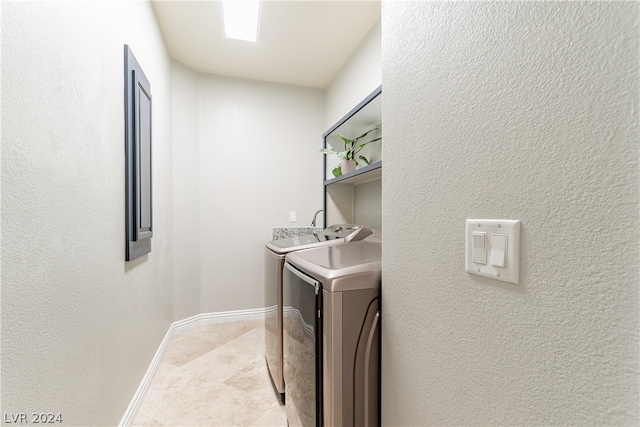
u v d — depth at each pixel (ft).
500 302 1.54
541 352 1.33
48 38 2.62
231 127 9.22
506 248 1.49
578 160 1.19
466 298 1.77
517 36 1.46
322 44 7.72
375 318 2.85
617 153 1.06
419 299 2.22
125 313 4.44
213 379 5.87
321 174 10.17
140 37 5.37
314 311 3.10
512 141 1.48
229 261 9.18
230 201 9.20
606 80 1.10
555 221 1.27
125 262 4.45
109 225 3.88
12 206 2.19
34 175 2.42
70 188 2.96
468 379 1.75
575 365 1.20
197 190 8.79
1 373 2.09
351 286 2.79
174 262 8.13
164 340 7.03
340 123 6.70
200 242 8.89
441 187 1.99
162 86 7.02
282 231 9.67
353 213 8.04
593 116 1.14
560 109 1.26
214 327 8.61
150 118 5.72
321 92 10.19
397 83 2.51
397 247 2.51
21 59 2.28
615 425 1.06
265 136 9.57
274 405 5.10
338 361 2.77
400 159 2.46
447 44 1.93
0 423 2.08
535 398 1.36
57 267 2.73
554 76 1.28
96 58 3.55
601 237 1.11
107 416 3.79
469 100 1.75
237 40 7.48
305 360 3.43
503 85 1.53
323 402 2.98
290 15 6.61
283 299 4.81
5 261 2.13
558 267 1.26
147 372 5.56
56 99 2.73
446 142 1.94
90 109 3.39
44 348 2.55
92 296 3.40
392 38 2.59
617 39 1.06
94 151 3.47
